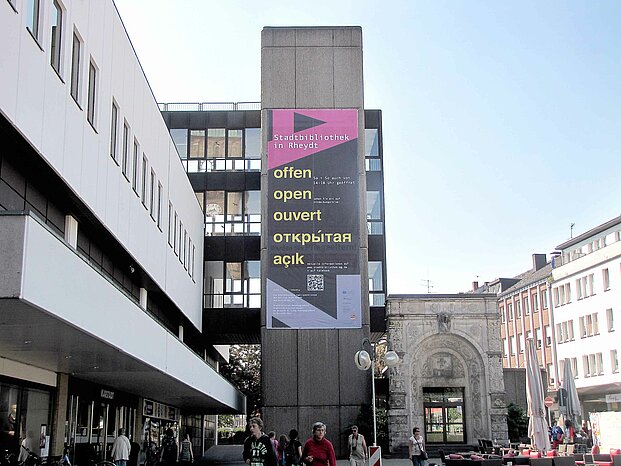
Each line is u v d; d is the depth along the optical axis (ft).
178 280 108.99
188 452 109.50
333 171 127.85
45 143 51.67
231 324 135.64
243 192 141.38
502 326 255.29
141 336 61.16
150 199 88.99
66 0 56.13
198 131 144.15
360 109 130.21
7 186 52.13
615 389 179.22
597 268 190.60
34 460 59.00
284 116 129.59
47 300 37.58
